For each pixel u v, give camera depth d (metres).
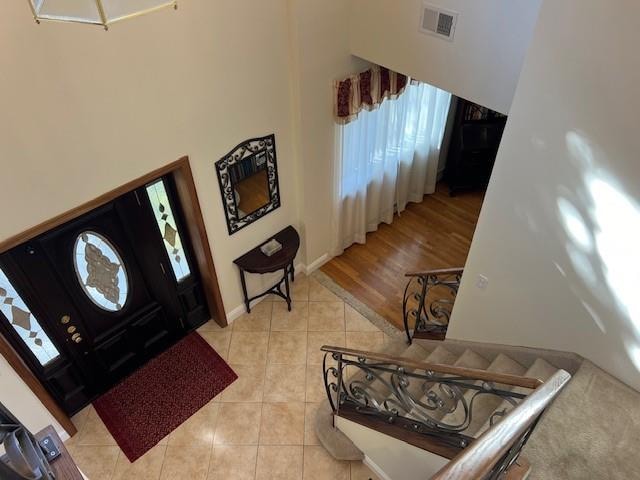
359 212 5.77
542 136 2.69
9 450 1.18
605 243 2.70
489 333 3.87
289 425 4.28
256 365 4.75
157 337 4.75
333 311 5.26
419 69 3.97
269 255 4.76
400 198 6.36
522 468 2.65
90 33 2.81
